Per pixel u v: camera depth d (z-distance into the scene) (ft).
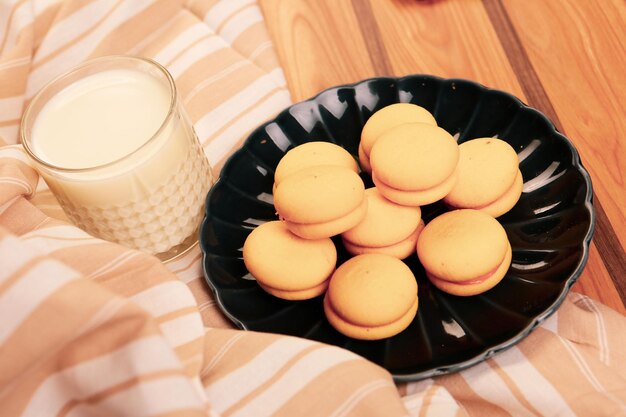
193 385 1.13
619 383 1.30
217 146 1.79
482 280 1.39
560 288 1.35
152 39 2.03
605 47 1.77
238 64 1.89
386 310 1.33
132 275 1.34
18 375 1.10
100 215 1.49
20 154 1.57
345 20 1.95
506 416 1.34
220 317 1.49
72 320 1.09
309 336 1.42
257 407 1.24
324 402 1.22
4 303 1.09
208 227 1.55
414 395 1.31
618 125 1.63
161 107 1.50
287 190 1.39
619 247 1.47
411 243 1.46
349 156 1.60
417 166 1.41
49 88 1.54
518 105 1.60
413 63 1.84
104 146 1.47
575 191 1.47
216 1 2.02
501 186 1.47
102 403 1.13
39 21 1.90
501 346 1.31
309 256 1.41
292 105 1.70
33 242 1.40
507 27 1.85
